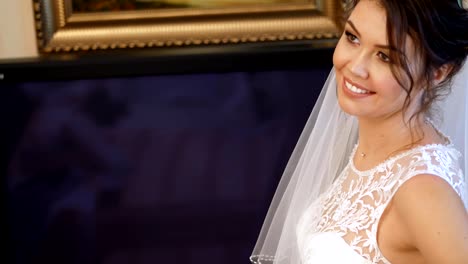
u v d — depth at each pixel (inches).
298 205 70.3
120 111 85.0
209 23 97.7
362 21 52.5
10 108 84.3
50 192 86.7
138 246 88.5
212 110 85.3
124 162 86.3
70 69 82.8
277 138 86.2
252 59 83.4
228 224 88.4
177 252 88.8
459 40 51.8
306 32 98.3
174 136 85.9
